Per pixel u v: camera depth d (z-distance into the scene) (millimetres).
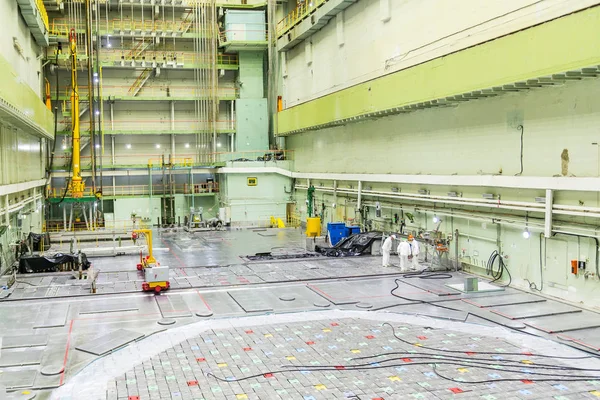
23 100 21625
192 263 25906
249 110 45969
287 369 12328
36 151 34656
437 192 24250
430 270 23375
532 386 11305
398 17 26391
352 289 20219
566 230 17359
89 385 11500
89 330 15352
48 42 39719
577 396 10797
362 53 30250
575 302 17500
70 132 42469
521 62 16797
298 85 41031
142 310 17422
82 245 32000
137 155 45344
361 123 31562
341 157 34594
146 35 43750
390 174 27609
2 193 20094
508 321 15969
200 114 45375
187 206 45094
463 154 22391
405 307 17688
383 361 12789
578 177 16406
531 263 19297
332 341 14281
